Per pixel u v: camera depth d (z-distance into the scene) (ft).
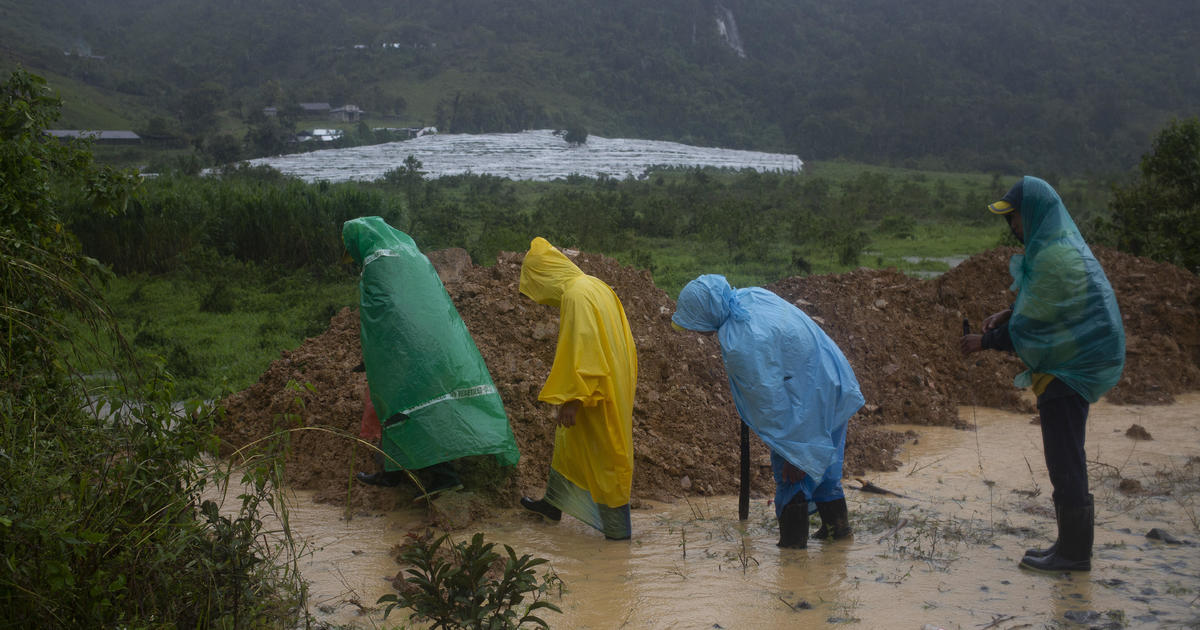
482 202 155.94
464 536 16.55
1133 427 23.86
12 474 9.80
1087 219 125.29
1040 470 21.09
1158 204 48.01
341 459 20.08
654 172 282.77
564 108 622.95
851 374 15.60
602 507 16.34
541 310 24.30
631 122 618.44
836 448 15.89
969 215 142.51
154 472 10.83
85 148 17.13
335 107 576.20
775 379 14.84
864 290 33.32
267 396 23.44
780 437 14.85
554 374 15.83
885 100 559.38
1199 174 46.55
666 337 26.08
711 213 110.11
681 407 22.47
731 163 347.15
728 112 631.15
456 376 17.33
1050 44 620.08
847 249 77.46
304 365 23.89
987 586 13.73
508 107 534.37
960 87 577.84
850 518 17.51
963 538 16.06
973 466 21.61
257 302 49.70
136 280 57.31
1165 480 19.44
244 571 11.14
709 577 14.33
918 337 31.40
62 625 9.41
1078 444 14.19
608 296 16.51
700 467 20.56
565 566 14.99
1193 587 13.46
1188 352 32.58
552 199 151.94
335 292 52.90
